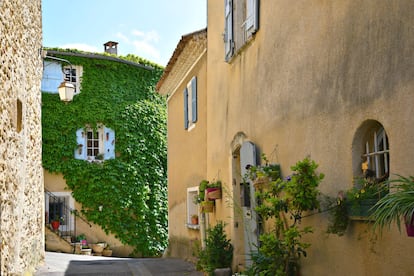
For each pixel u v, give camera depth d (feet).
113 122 63.67
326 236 16.35
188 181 41.09
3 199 19.27
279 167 20.56
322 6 16.85
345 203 14.61
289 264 18.37
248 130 25.09
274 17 21.53
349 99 14.96
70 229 60.23
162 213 65.98
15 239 22.07
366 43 14.06
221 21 31.09
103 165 62.49
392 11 12.80
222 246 28.17
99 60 63.62
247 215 24.77
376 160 14.26
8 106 20.35
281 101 20.62
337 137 15.69
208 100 34.04
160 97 68.44
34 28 29.68
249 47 25.05
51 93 61.00
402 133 12.27
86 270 32.35
